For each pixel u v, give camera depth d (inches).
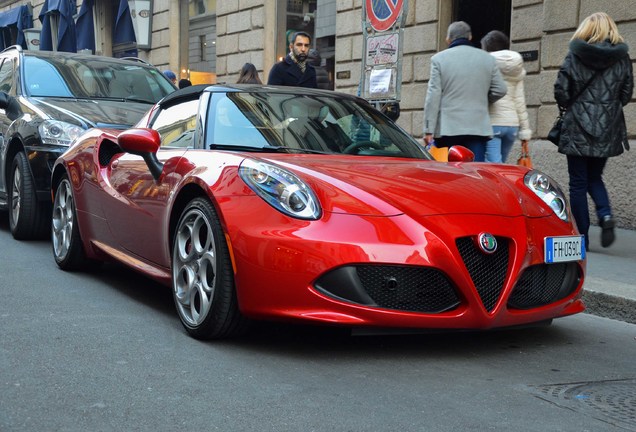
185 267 171.0
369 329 150.5
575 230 171.9
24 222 285.4
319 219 151.5
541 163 398.6
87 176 223.9
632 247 298.8
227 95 199.6
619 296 205.9
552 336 182.4
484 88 293.9
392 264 148.1
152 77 349.4
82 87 327.9
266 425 119.5
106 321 179.3
